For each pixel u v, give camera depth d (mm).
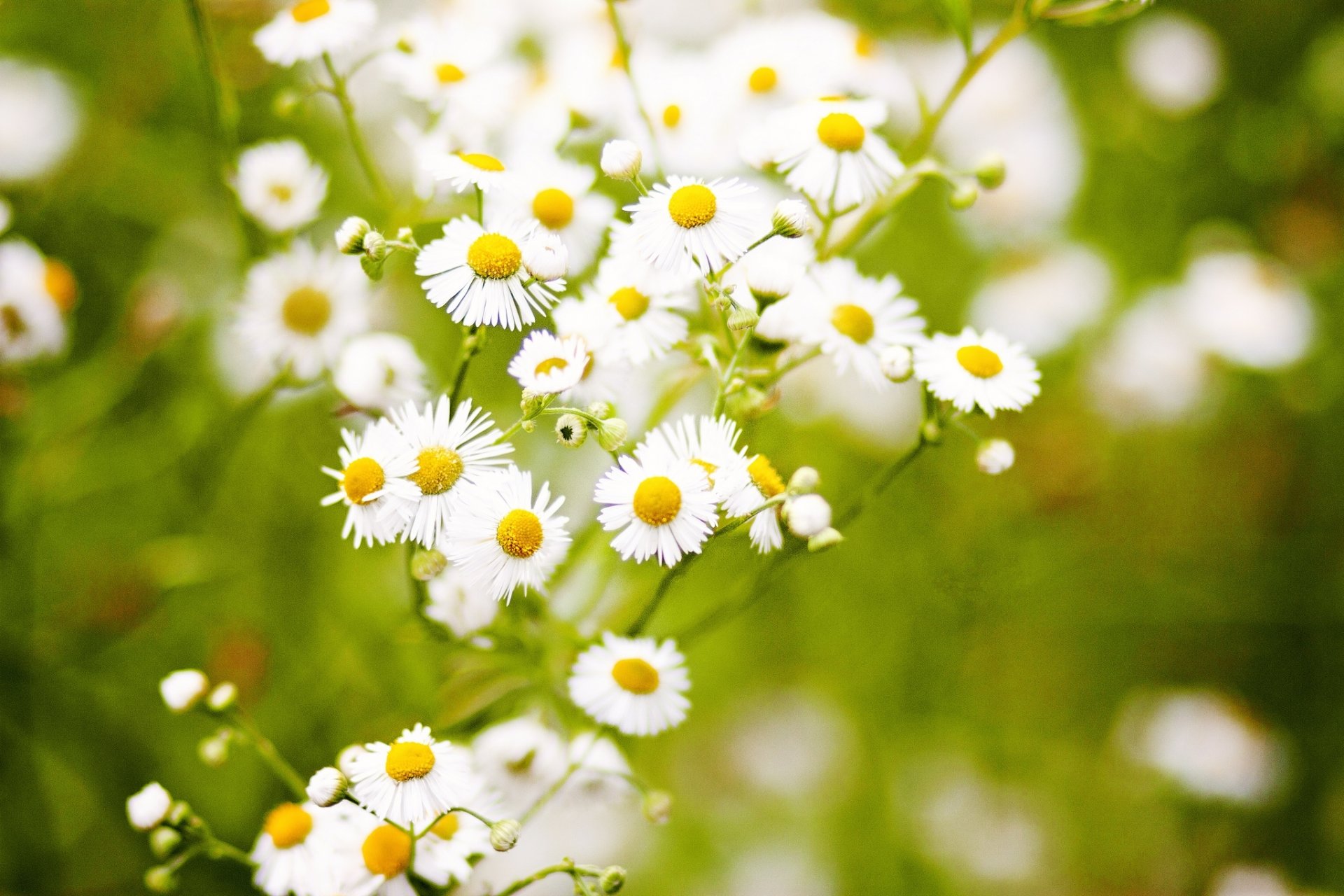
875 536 670
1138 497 750
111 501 632
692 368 564
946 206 710
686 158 584
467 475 521
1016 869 677
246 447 634
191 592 629
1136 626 746
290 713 616
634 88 564
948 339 546
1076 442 725
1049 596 707
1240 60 833
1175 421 741
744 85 586
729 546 568
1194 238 801
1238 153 811
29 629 615
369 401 578
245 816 609
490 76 580
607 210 554
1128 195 809
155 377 641
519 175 541
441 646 568
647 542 521
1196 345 722
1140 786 721
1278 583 741
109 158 647
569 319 543
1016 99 704
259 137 653
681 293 548
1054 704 718
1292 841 727
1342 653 747
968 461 697
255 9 636
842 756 667
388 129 640
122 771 615
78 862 620
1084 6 557
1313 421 764
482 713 562
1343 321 780
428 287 521
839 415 652
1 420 615
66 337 608
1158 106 786
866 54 601
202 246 650
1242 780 710
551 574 547
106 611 623
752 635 662
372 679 615
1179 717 721
